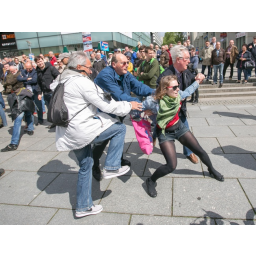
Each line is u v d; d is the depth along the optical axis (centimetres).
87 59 225
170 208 247
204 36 3198
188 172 314
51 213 257
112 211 251
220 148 381
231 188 271
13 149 460
